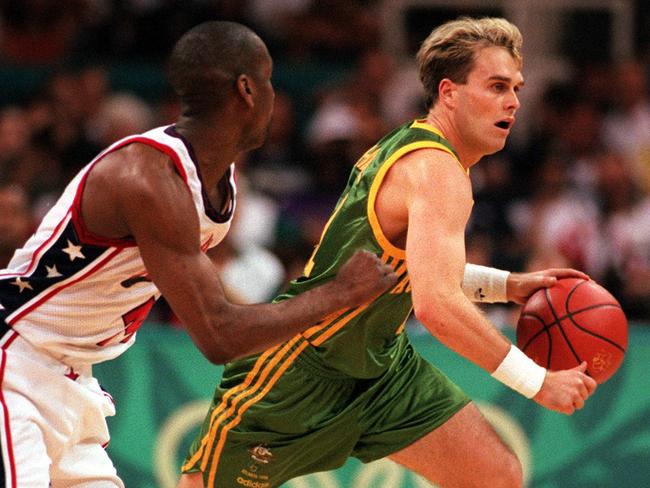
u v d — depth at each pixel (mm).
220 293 9719
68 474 10695
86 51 31578
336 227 12070
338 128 28281
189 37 10062
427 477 12992
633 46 35344
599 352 11977
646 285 23984
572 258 25641
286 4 32531
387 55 33000
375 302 11898
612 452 17953
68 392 10406
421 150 11508
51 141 26641
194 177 9891
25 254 10336
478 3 35344
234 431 12773
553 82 32719
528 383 11062
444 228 10992
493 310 21562
